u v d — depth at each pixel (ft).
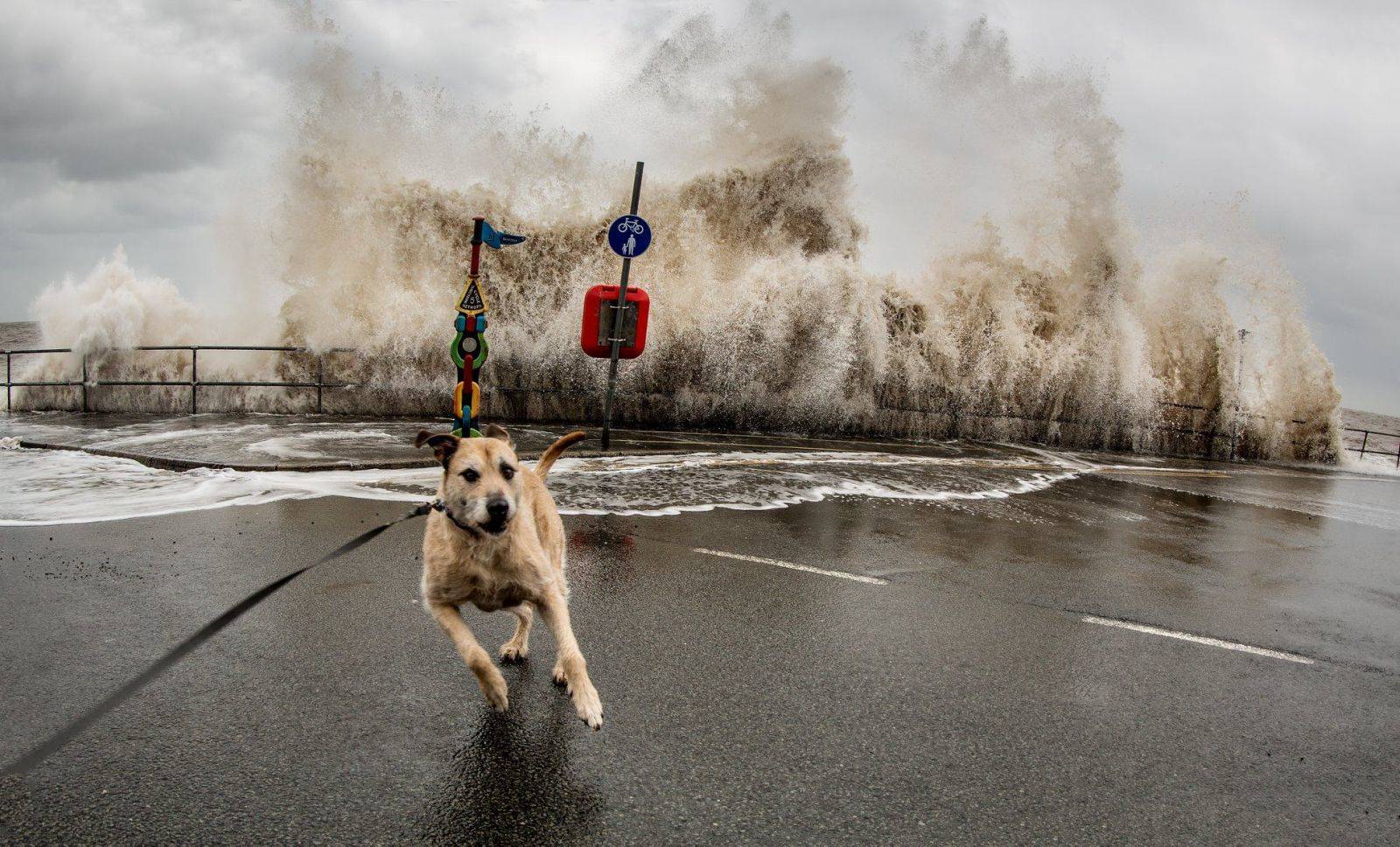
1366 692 13.67
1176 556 23.49
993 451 49.73
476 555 10.71
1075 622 16.38
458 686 11.75
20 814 8.18
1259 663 14.73
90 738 9.77
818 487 30.81
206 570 16.76
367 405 50.16
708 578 17.87
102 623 13.56
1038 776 10.04
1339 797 10.01
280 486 25.82
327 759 9.55
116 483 25.80
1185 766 10.57
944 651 14.23
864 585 18.03
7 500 23.09
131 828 8.02
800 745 10.48
